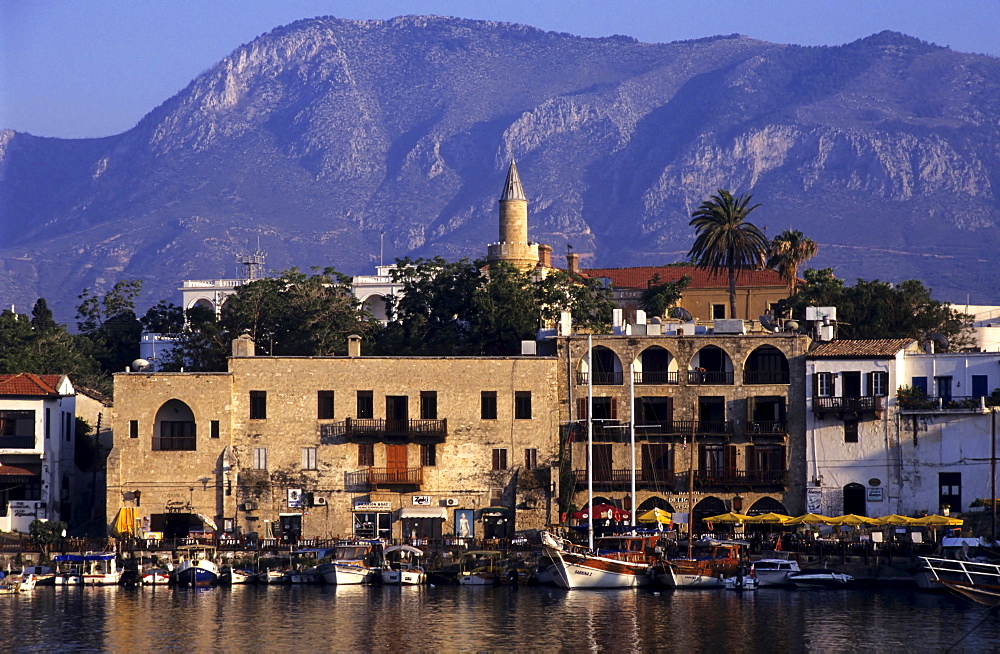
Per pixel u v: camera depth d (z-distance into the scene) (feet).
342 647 536.42
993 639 548.31
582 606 627.87
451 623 584.40
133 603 641.81
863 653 523.70
